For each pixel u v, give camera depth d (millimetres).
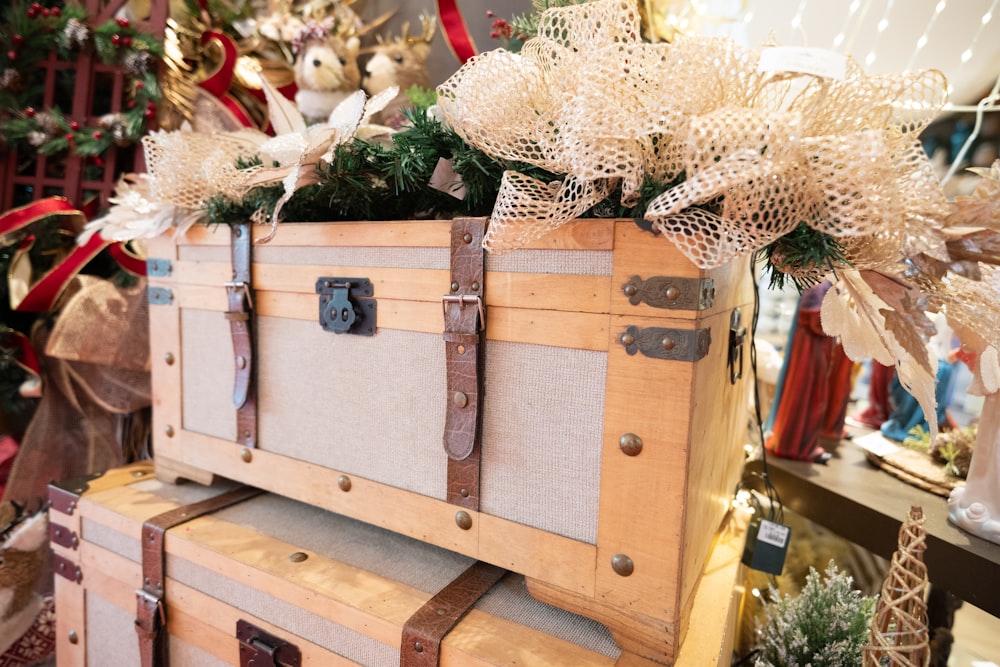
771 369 1202
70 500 978
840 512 969
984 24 989
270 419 865
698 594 721
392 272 708
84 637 996
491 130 565
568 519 625
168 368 986
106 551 933
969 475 840
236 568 773
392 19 1254
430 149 659
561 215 546
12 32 1147
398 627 640
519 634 632
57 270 1076
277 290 823
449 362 661
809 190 496
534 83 569
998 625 1213
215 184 791
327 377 794
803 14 1151
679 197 477
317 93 1072
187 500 957
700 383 570
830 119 540
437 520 710
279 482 858
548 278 602
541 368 622
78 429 1245
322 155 673
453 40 1057
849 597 828
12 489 1146
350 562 775
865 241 562
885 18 1084
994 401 811
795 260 598
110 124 1157
